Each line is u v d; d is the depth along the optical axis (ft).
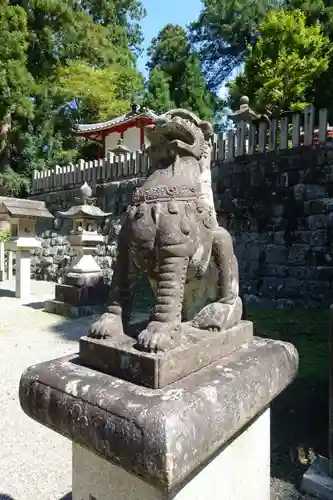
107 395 3.50
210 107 67.87
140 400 3.32
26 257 26.73
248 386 3.99
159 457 2.97
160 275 4.10
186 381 3.67
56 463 7.69
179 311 4.07
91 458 4.12
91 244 22.66
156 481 3.05
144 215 4.28
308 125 21.54
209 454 3.56
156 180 4.50
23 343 16.05
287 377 4.96
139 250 4.27
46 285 33.71
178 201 4.23
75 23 55.42
